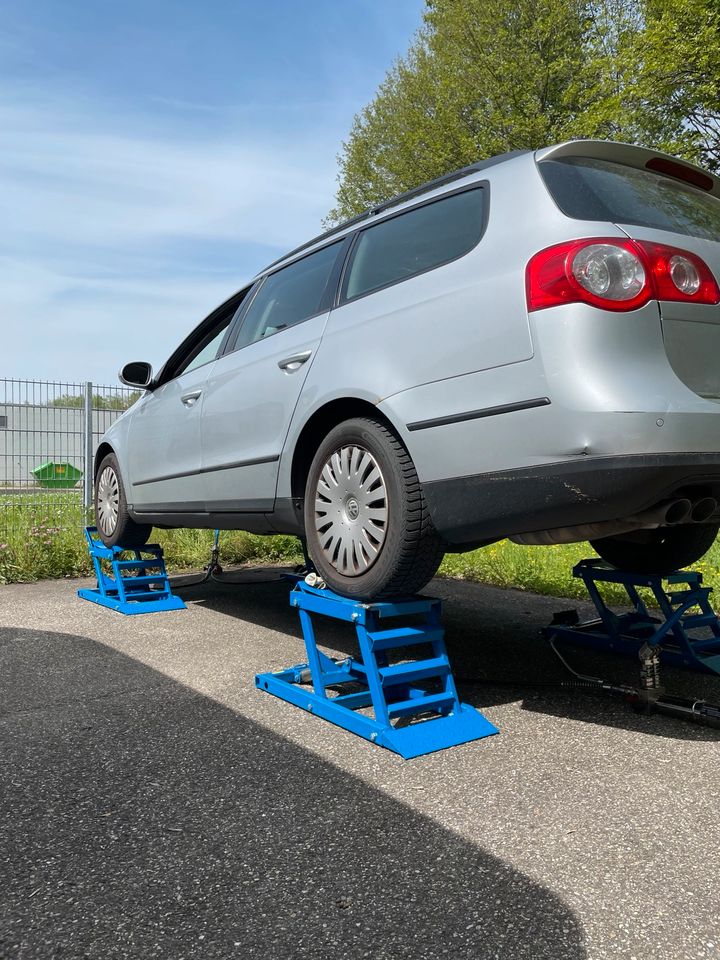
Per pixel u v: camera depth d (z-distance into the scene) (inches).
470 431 100.7
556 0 834.8
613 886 68.7
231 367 158.2
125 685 132.0
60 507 321.7
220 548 291.1
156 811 83.7
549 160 105.6
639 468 87.6
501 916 63.9
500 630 180.5
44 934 61.4
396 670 110.9
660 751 102.9
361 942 60.3
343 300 131.6
